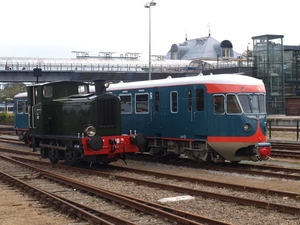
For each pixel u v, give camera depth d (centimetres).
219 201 1030
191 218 860
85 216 892
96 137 1492
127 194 1138
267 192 1083
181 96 1698
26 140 2231
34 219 898
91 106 1560
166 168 1644
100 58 5825
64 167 1639
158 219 881
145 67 5781
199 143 1656
